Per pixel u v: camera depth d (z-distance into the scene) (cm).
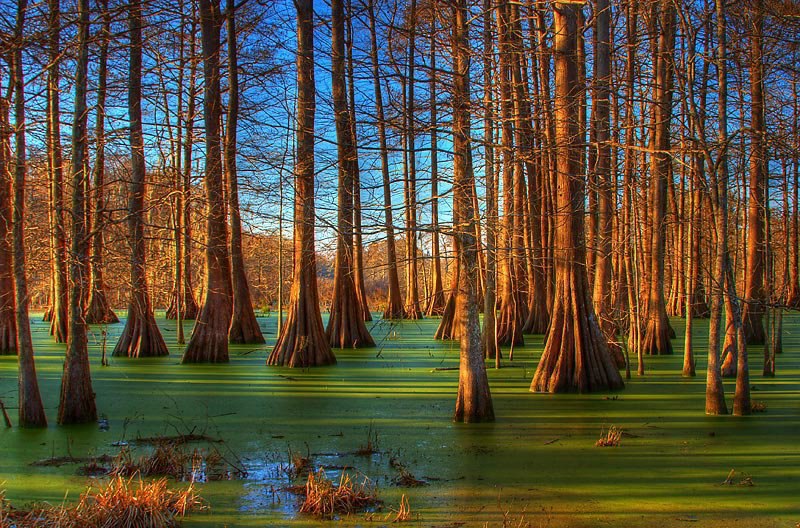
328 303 3362
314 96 1309
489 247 834
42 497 556
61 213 837
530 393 1035
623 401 967
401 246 2694
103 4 902
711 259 1116
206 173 1285
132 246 995
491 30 873
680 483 595
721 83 853
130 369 1313
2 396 993
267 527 502
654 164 1348
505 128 905
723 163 875
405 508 536
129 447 711
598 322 1169
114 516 491
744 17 1006
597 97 1055
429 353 1577
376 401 971
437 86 906
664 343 1570
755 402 947
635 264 1235
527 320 2011
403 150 765
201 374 1249
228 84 1554
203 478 613
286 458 674
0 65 833
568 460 665
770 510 530
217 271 1427
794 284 2147
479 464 653
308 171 1266
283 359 1367
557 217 1049
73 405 816
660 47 1311
